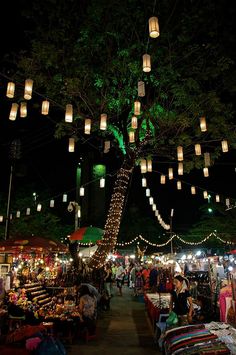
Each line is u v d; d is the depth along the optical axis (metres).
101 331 12.23
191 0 13.70
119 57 14.09
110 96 14.74
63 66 14.09
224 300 9.63
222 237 24.59
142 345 10.14
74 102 15.09
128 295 25.38
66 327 10.38
